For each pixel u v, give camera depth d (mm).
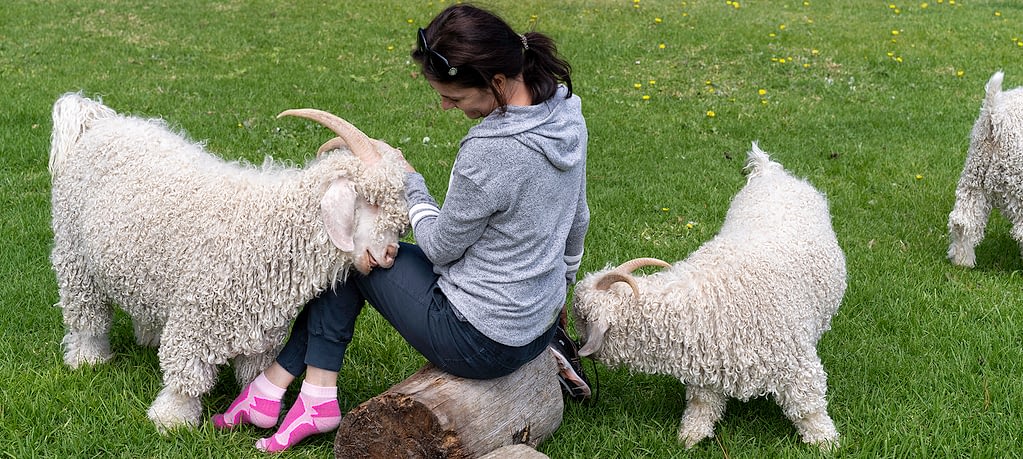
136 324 4219
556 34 12555
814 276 3900
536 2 14469
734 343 3590
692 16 13797
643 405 4070
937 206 6715
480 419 3297
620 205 6613
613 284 3684
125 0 13891
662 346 3617
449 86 2961
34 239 5516
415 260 3393
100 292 3934
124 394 3879
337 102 9219
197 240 3404
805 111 9328
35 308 4680
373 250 3314
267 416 3627
